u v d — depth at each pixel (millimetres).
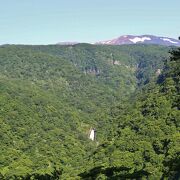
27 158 149875
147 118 143375
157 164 97375
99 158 133125
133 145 122875
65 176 76188
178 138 107250
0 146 161125
